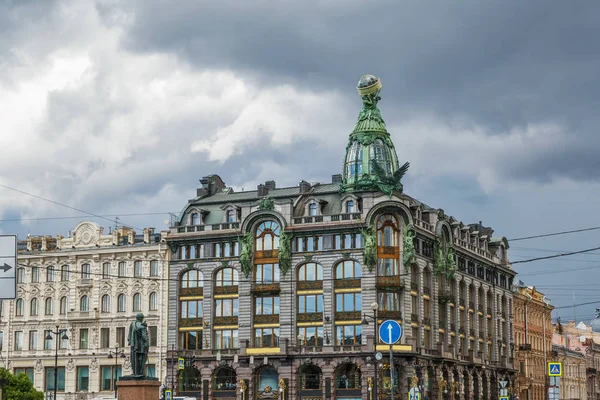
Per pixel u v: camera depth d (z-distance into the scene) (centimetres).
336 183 12288
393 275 11225
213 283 11925
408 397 10981
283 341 11331
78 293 12456
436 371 11919
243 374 11512
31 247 12850
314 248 11500
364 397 10919
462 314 13238
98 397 11594
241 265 11731
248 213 11769
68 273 12544
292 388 11238
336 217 11400
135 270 12269
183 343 11969
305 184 12100
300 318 11444
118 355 12031
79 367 12288
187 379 11888
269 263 11694
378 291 11175
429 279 12062
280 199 12044
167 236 12150
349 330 11206
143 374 5844
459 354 12825
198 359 11769
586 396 19625
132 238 12419
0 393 9425
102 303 12331
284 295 11494
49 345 12481
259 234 11806
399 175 11706
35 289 12681
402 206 11319
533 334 16688
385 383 10938
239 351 11550
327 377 11112
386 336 5097
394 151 12281
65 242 12656
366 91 12281
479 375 13525
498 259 15012
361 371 11006
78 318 12281
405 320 11200
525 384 15700
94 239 12500
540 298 17338
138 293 12194
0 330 12769
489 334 14300
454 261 12744
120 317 12188
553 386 7262
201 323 11894
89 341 12262
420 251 11738
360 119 12281
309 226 11469
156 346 12012
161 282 12094
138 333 5856
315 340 11325
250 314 11650
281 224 11600
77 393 12144
